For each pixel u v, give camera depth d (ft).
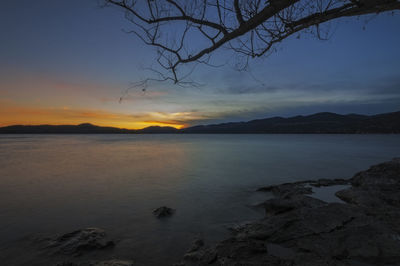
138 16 7.69
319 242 19.29
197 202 38.73
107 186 51.67
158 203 38.29
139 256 21.02
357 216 22.63
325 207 25.26
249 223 27.20
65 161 101.40
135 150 172.14
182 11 7.48
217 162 96.12
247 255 18.10
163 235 25.53
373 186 38.14
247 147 198.70
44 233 26.16
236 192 45.50
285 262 16.35
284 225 22.90
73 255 20.95
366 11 6.02
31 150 168.25
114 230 27.09
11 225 28.73
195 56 8.41
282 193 42.42
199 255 19.48
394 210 24.68
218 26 7.34
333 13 6.37
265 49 7.86
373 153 132.67
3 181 57.82
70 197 42.29
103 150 171.42
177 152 151.94
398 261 15.98
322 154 127.95
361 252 17.12
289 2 5.57
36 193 45.39
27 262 20.02
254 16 6.29
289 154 129.90
